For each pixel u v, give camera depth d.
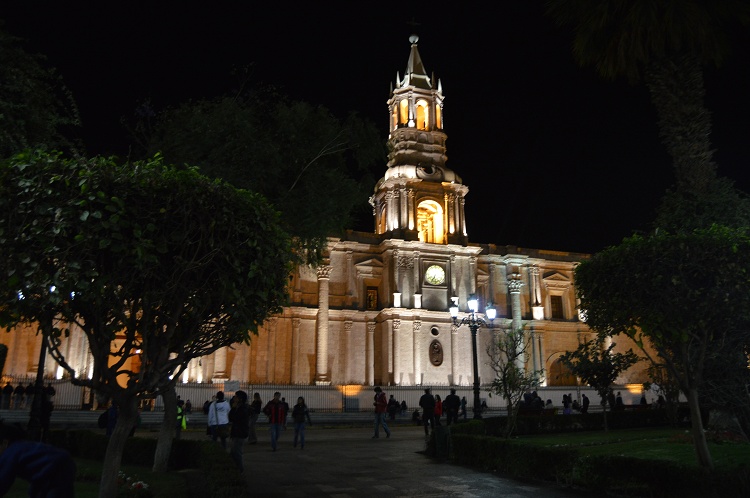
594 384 28.75
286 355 48.12
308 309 49.16
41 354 17.59
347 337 50.25
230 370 46.00
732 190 22.80
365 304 52.03
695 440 13.27
